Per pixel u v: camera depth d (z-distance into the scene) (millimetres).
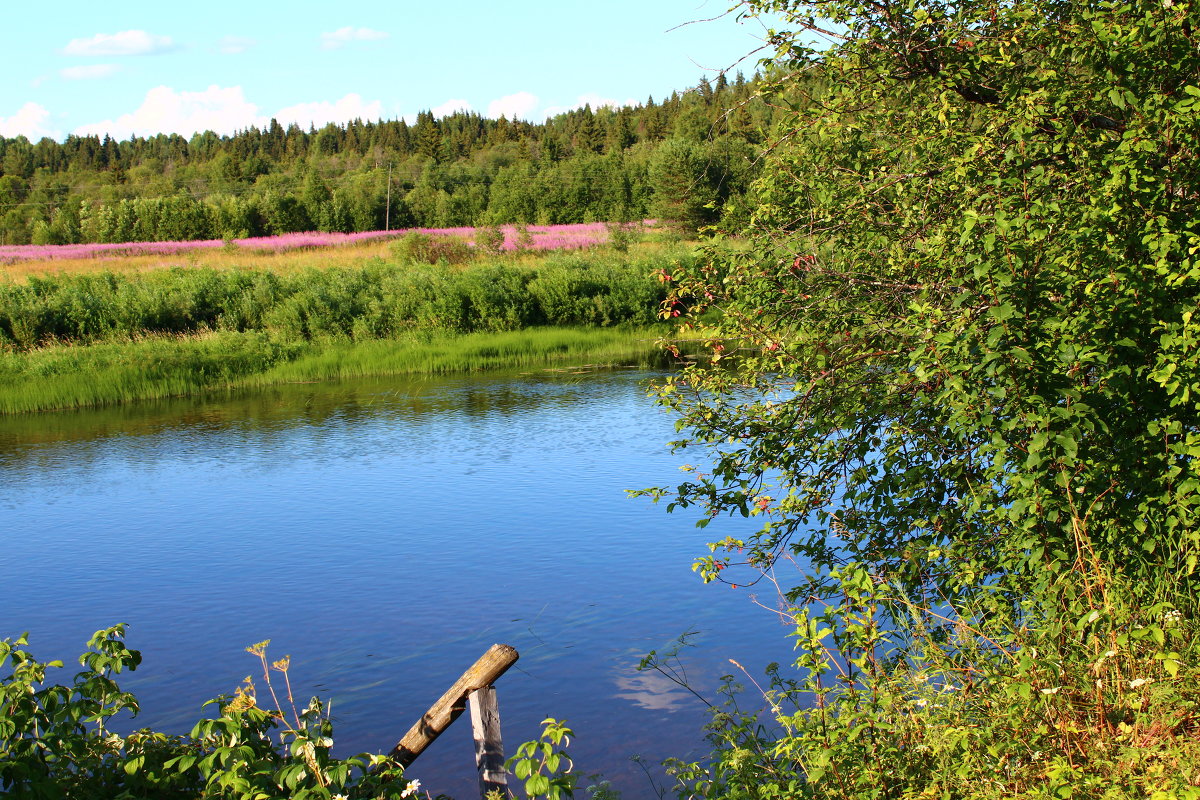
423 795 4570
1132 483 4793
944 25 6168
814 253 6664
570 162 86188
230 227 76750
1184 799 3324
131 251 57000
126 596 10125
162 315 32000
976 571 5340
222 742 3957
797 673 7387
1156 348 4777
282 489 14672
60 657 8617
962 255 5332
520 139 122812
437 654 8391
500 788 4629
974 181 5637
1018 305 4430
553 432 18484
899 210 6465
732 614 8852
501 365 29531
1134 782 3609
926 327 5094
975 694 4473
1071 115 5602
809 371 6328
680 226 50406
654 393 6699
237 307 33062
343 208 84438
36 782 3785
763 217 6836
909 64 6289
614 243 51031
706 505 6387
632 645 8352
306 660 8375
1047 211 4680
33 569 11109
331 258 52594
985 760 4012
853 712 4547
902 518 5957
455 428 19266
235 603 9805
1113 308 4566
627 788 5988
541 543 11445
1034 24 5855
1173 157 4973
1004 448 4531
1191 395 4613
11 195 116938
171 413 22344
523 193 81562
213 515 13289
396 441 18125
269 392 25266
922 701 4488
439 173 103812
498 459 16234
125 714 7441
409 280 34844
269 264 48812
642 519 12312
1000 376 4410
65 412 22938
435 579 10328
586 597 9578
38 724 4094
